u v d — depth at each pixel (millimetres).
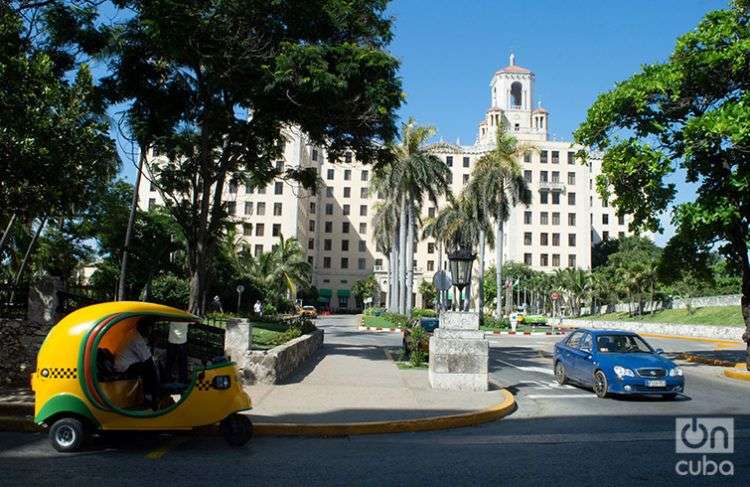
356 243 111438
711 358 23047
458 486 6012
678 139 19000
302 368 15781
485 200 49688
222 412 7559
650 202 19109
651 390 12453
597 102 19766
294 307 57594
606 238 113062
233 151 20438
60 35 14719
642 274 58031
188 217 20234
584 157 20906
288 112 18328
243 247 56250
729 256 20484
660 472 6664
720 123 16109
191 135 20047
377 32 18266
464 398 11383
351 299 110375
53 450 7336
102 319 7340
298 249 60031
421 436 8773
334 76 16016
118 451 7344
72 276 39438
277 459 7105
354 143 19797
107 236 34125
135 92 18891
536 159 100750
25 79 11727
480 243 51781
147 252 34562
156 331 8773
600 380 13031
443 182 47688
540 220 100250
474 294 89812
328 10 17047
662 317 52812
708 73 17953
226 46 16969
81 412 7156
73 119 11984
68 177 11930
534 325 58031
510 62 120938
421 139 47594
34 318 11492
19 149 10852
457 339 12562
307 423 8812
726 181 17797
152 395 7945
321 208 111438
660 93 18578
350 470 6613
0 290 11453
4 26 12055
